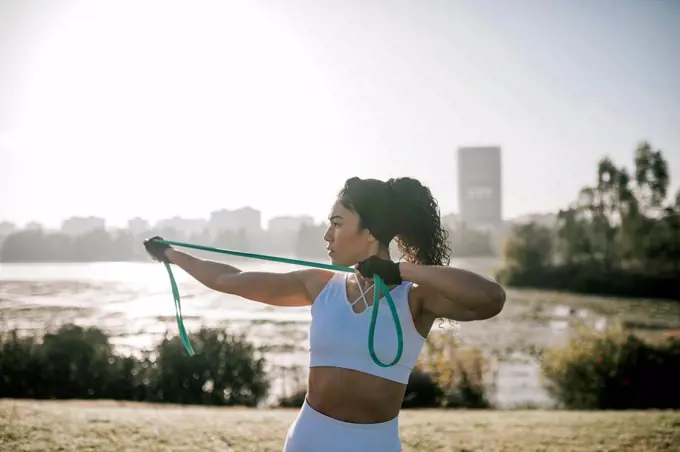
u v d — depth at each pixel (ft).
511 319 111.65
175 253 10.05
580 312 128.98
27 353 40.83
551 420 29.22
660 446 24.70
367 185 8.92
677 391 44.32
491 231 309.01
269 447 23.29
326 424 8.18
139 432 24.57
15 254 195.83
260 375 41.98
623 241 197.67
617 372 44.60
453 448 23.88
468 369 44.16
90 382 40.47
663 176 193.36
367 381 8.11
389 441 8.17
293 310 107.65
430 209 9.09
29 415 26.50
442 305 8.15
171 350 41.55
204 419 27.17
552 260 226.38
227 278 9.50
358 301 8.32
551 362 47.47
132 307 99.91
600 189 203.21
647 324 107.76
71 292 127.24
